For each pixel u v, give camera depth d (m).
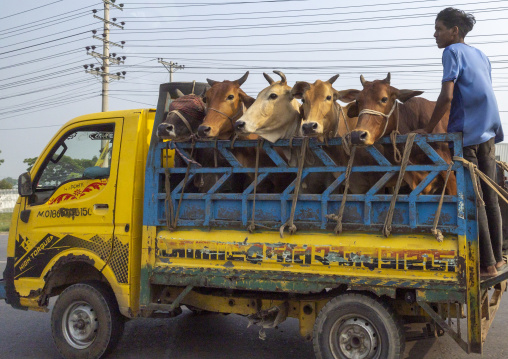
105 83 24.33
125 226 4.67
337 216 3.90
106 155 5.23
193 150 4.59
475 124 3.90
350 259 3.87
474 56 4.06
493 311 4.35
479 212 3.69
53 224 5.02
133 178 4.69
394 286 3.74
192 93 5.02
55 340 4.89
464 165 3.64
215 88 4.69
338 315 4.00
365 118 4.03
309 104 4.31
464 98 3.96
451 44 4.15
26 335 5.87
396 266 3.75
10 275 5.18
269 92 4.52
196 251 4.37
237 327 6.00
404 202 3.78
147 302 4.51
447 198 3.65
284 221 4.08
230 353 5.10
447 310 3.86
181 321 6.28
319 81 4.37
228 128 4.67
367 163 4.30
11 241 5.23
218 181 4.35
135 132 4.77
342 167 4.00
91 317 4.80
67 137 5.21
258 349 5.22
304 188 4.45
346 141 4.00
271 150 4.25
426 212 3.71
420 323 4.34
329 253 3.93
